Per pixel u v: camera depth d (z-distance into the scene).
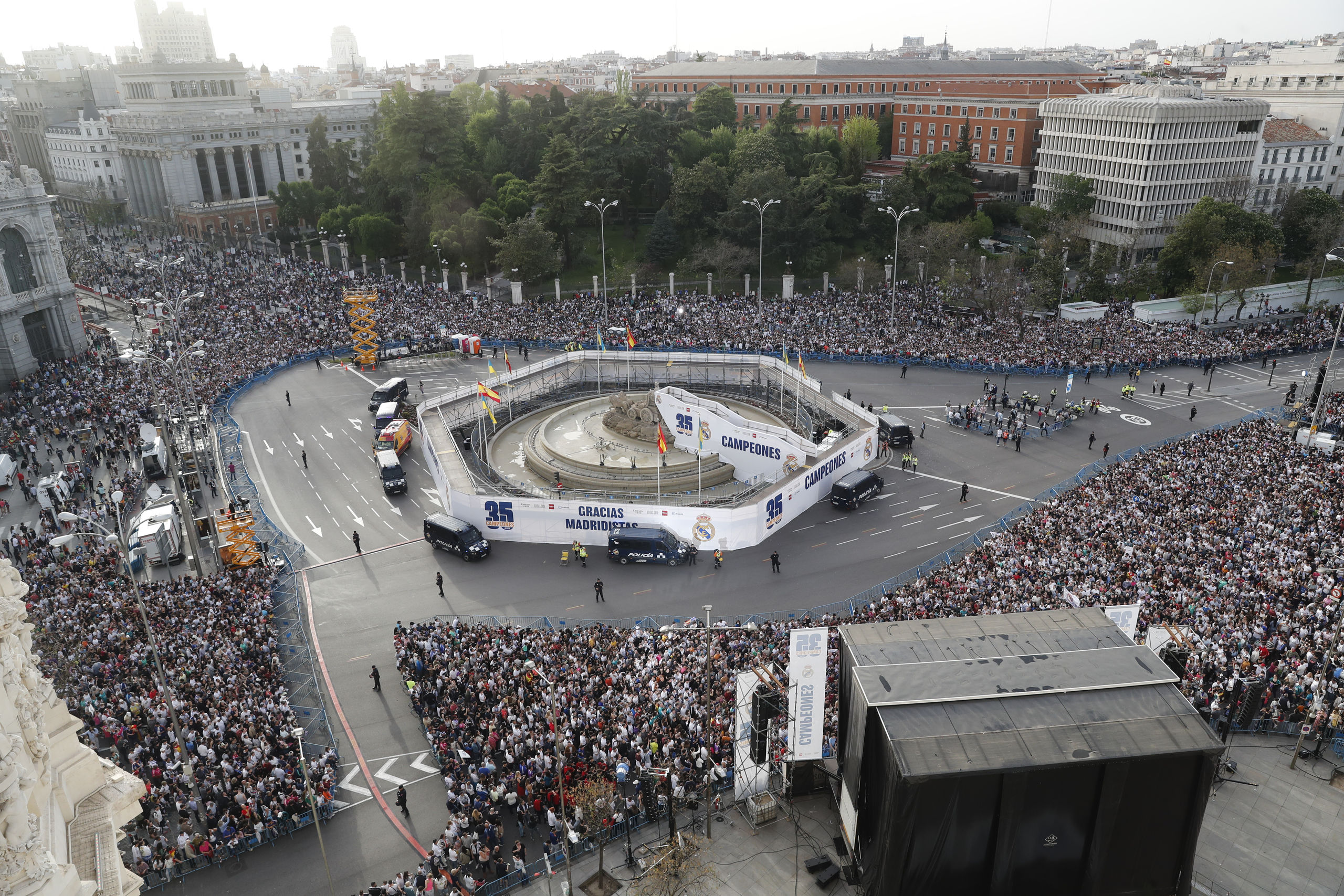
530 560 62.84
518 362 105.62
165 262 116.56
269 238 174.88
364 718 45.31
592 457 75.94
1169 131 136.88
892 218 136.25
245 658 47.56
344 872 35.59
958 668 30.55
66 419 85.25
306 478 76.19
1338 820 34.47
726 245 128.75
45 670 44.50
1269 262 119.00
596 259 142.62
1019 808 27.05
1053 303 121.19
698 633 49.22
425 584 59.66
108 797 22.22
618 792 37.06
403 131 148.12
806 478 67.69
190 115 191.62
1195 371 96.94
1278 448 67.94
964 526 65.06
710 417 74.44
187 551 63.78
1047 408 86.19
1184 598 46.50
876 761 28.89
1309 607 45.88
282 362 103.62
